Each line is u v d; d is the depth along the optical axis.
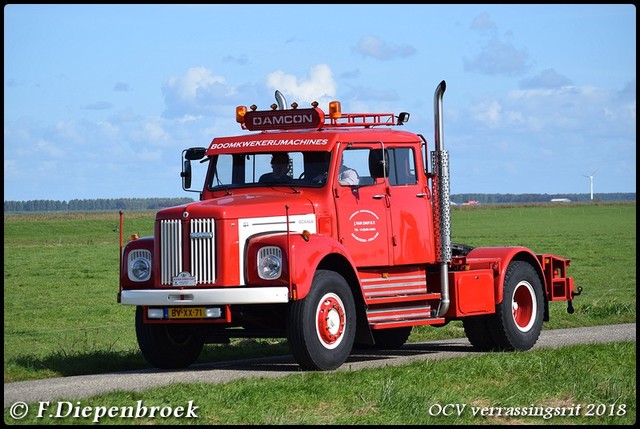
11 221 110.94
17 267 48.53
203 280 15.50
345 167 16.94
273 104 17.80
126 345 20.58
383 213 17.20
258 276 15.45
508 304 18.81
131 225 106.62
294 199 16.34
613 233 80.44
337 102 17.55
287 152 17.05
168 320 15.72
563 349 16.81
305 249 15.46
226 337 16.77
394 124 18.16
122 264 16.34
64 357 17.53
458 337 21.58
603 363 15.92
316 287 15.59
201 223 15.48
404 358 17.72
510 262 19.22
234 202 15.85
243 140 17.48
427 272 18.16
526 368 15.18
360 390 13.28
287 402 12.66
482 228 92.38
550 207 164.75
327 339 15.70
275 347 19.75
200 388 13.11
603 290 33.75
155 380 14.82
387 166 16.75
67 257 57.31
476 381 14.38
